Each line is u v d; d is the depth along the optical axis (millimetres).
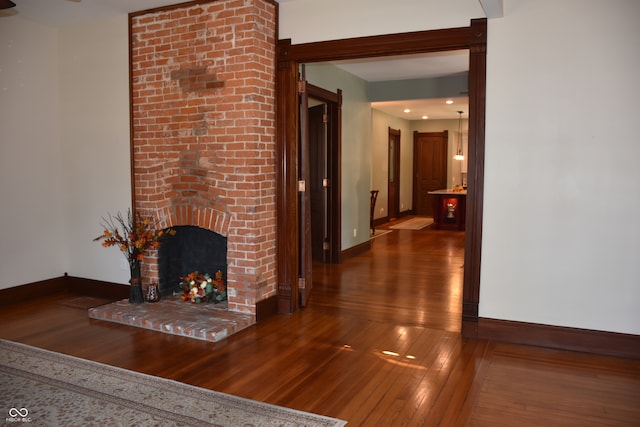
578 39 3447
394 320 4320
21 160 4887
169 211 4590
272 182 4414
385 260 7094
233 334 3951
